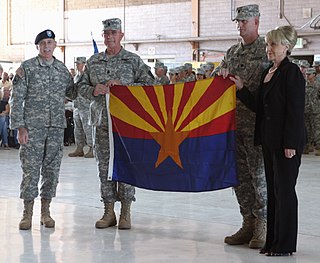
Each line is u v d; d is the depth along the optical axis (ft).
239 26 17.62
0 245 17.88
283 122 16.28
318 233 19.69
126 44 71.61
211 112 18.25
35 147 19.81
